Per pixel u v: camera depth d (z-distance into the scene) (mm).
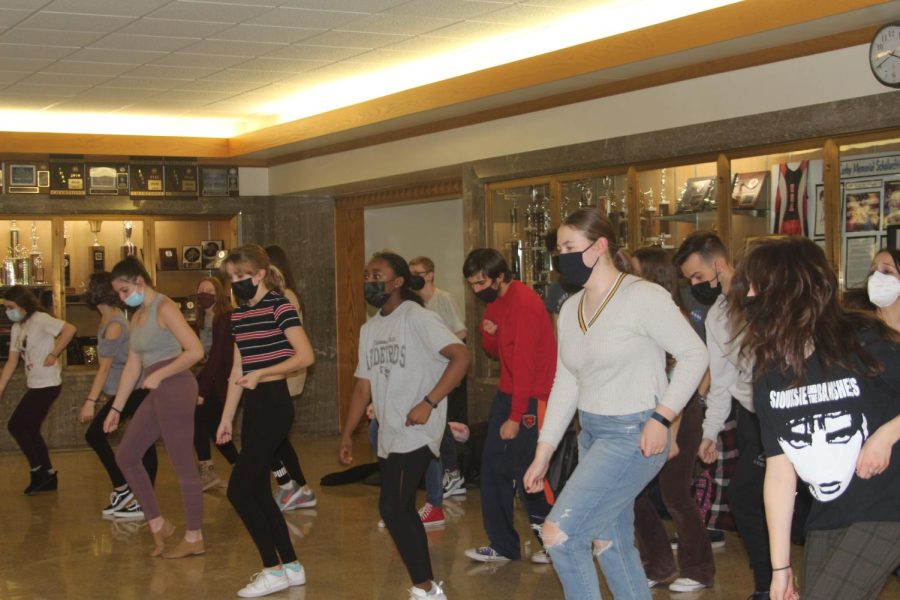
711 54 6129
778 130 6000
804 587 2662
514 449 5031
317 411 10414
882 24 5441
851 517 2584
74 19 6309
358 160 9445
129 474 5566
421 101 7898
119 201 10141
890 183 5570
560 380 3594
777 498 2719
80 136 9773
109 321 6828
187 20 6363
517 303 4914
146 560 5574
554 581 4949
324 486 7586
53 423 9797
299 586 4973
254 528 4793
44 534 6273
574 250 3404
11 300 7680
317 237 10445
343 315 10570
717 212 6445
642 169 6906
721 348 4133
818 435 2604
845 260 5781
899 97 5445
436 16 6367
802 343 2605
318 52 7266
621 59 6336
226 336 7207
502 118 7902
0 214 9836
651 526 4602
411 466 4266
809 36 5719
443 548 5652
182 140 10125
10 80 8086
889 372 2564
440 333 4262
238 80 8172
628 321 3299
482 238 8211
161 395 5438
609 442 3305
